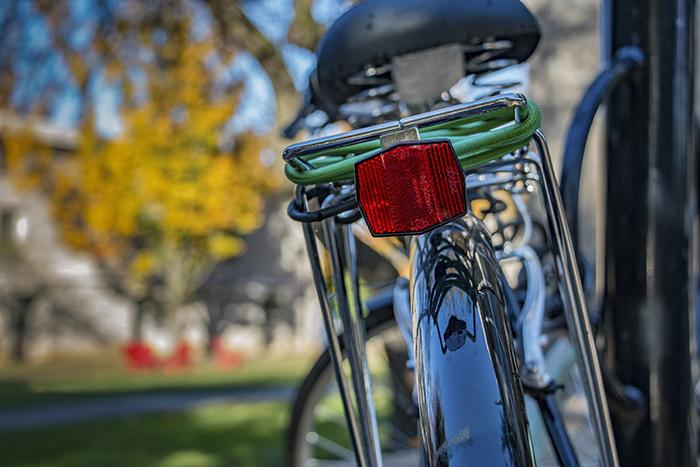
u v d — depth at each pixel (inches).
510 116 33.0
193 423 251.4
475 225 35.6
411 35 38.0
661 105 50.6
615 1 52.4
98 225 743.1
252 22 292.8
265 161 565.6
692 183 51.5
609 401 47.4
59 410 347.9
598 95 47.6
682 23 51.2
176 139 672.4
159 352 927.0
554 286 51.4
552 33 151.4
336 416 103.0
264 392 423.5
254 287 1096.8
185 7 350.9
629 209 51.0
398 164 29.1
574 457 40.9
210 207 717.3
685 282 50.4
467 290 32.5
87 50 365.1
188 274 913.5
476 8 38.3
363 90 44.3
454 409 29.9
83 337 927.0
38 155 738.8
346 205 34.2
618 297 51.1
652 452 48.9
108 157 697.0
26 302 893.8
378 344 102.7
